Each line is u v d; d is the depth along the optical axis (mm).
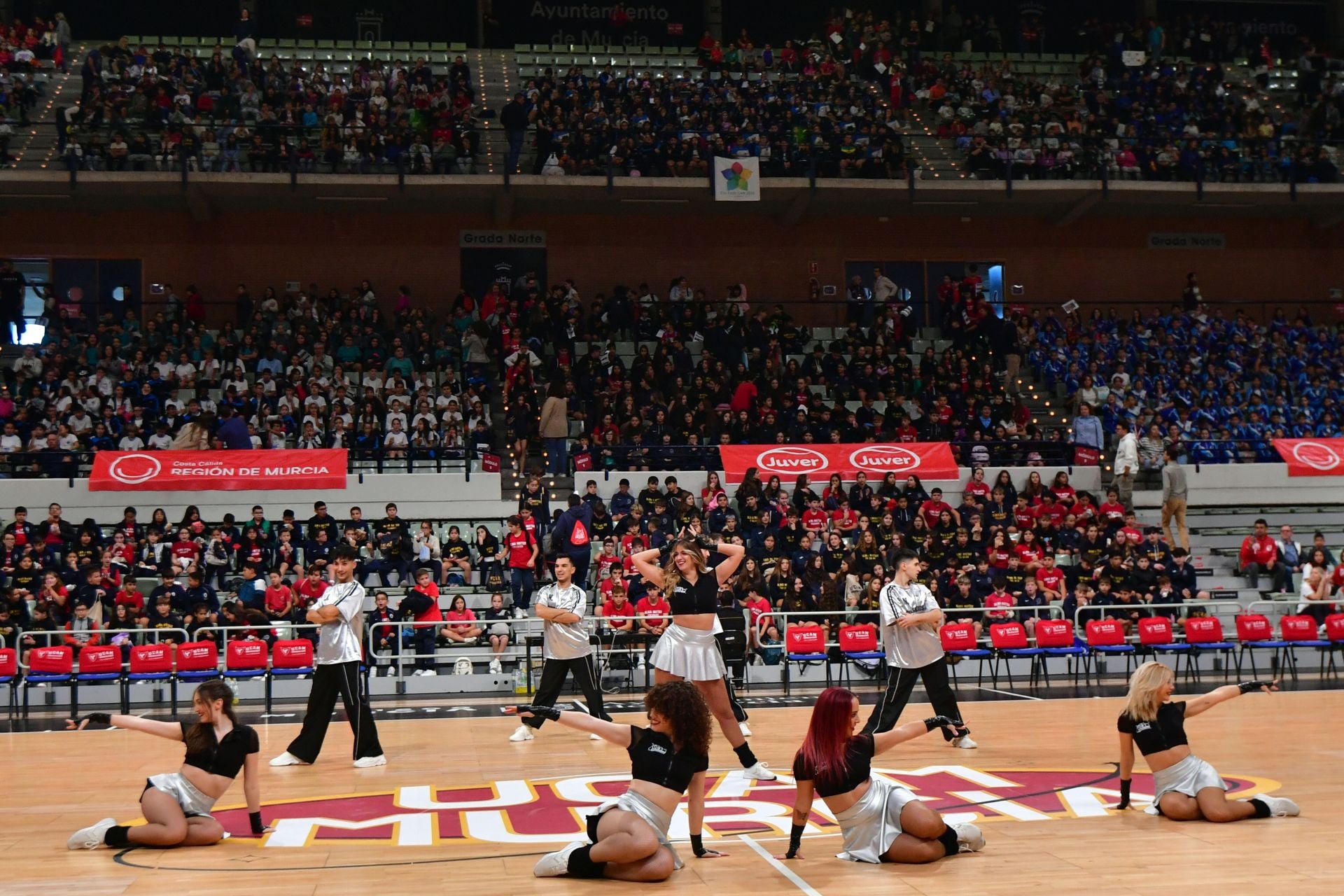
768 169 28453
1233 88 34406
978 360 27797
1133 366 28016
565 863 6359
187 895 6078
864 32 34188
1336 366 28781
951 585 19219
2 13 32344
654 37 36562
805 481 21875
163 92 27578
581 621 12047
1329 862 6551
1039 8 37969
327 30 35188
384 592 18344
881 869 6496
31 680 15055
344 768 10430
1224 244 32219
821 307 30766
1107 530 21938
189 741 7426
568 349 26656
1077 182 29172
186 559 18969
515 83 32906
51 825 8039
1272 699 15102
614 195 28250
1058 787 8969
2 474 21922
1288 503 25156
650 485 21578
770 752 10961
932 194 29031
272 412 23641
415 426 23516
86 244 28172
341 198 28078
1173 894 5918
